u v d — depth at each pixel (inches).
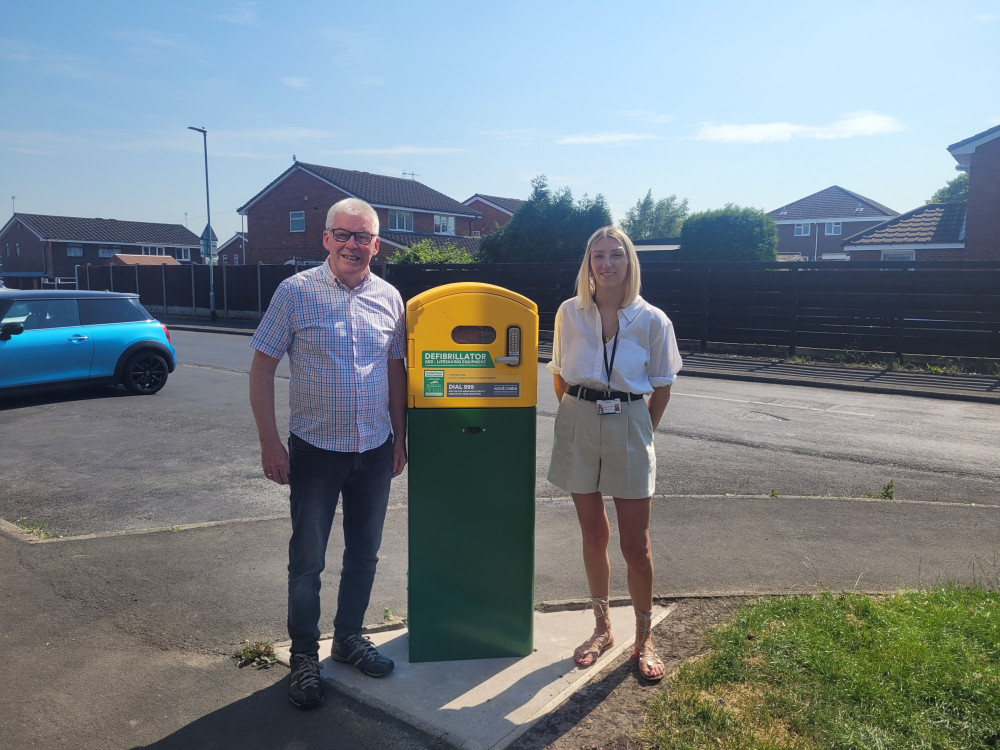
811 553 186.5
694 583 167.2
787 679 122.9
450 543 129.8
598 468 127.0
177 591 161.5
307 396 119.1
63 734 110.5
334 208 120.3
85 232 2460.6
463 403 127.6
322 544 122.8
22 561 178.1
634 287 123.6
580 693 122.3
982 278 539.8
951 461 302.2
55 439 326.0
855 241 1018.7
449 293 125.3
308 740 109.8
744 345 660.7
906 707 114.3
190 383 487.8
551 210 1155.9
